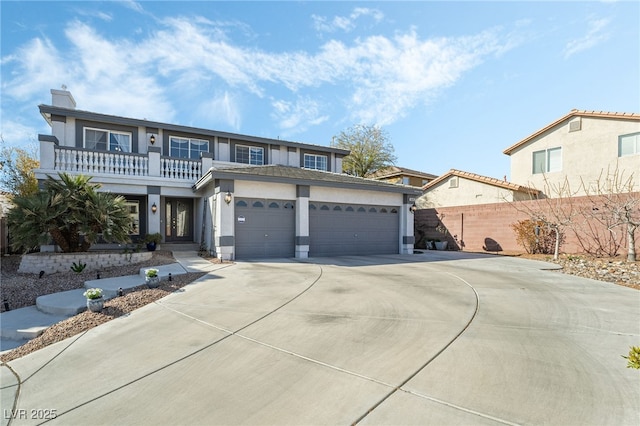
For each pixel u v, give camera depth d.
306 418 3.15
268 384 3.83
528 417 3.00
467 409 3.15
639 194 13.64
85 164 14.74
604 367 3.95
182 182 16.48
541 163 22.84
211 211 14.55
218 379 4.03
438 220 21.81
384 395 3.45
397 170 36.56
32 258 10.76
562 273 10.69
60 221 11.30
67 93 16.20
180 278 9.24
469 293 7.67
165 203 17.30
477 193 23.42
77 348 5.27
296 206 14.72
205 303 7.10
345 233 16.06
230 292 7.90
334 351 4.59
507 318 5.82
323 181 14.86
